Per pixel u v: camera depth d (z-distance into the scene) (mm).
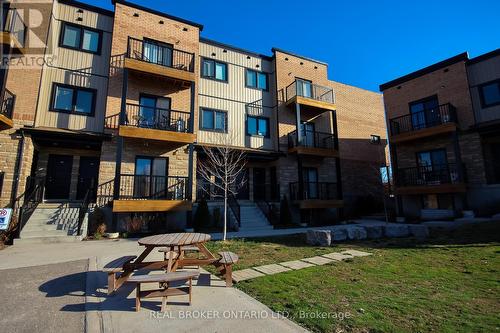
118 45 12508
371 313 3406
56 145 11883
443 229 10312
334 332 2949
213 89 15164
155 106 13102
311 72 18078
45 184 11688
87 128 11766
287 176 15797
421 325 3084
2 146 10117
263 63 17203
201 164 13867
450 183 13438
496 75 13562
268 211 14586
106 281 4895
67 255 7027
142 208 10805
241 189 15625
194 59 13602
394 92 17359
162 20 13789
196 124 14047
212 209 13328
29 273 5438
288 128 16453
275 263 6133
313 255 6922
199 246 5047
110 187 11375
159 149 12672
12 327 3225
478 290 4227
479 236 8492
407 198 15789
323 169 17359
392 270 5434
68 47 12023
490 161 13586
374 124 21844
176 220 12047
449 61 14930
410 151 16203
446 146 14719
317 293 4152
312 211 15930
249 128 15914
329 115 18406
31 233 9156
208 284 4699
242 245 8305
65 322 3355
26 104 10719
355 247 7922
